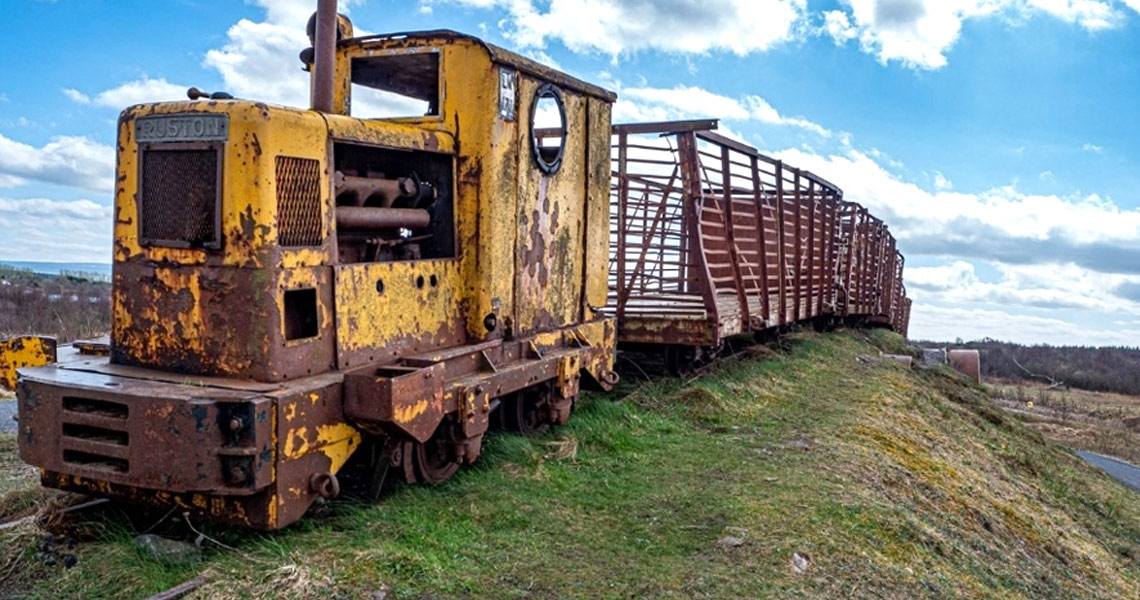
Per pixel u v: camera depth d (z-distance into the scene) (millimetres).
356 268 5297
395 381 4844
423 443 5621
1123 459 21328
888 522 6172
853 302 21344
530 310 7152
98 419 4402
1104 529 11219
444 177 6410
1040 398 33906
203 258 4773
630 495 6125
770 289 13477
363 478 5730
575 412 8164
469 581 4441
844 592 4855
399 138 5750
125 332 5020
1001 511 8906
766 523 5598
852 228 20125
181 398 4250
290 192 4852
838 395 11344
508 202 6633
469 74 6305
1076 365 48406
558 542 5168
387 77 7289
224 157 4672
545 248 7363
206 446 4250
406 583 4320
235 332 4719
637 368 11219
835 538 5566
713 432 8445
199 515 4605
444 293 6215
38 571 4277
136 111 4934
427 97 7746
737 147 11633
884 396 11969
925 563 5781
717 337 10227
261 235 4660
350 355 5250
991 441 13570
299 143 4887
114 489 4633
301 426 4590
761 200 12688
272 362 4691
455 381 5879
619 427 7918
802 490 6410
